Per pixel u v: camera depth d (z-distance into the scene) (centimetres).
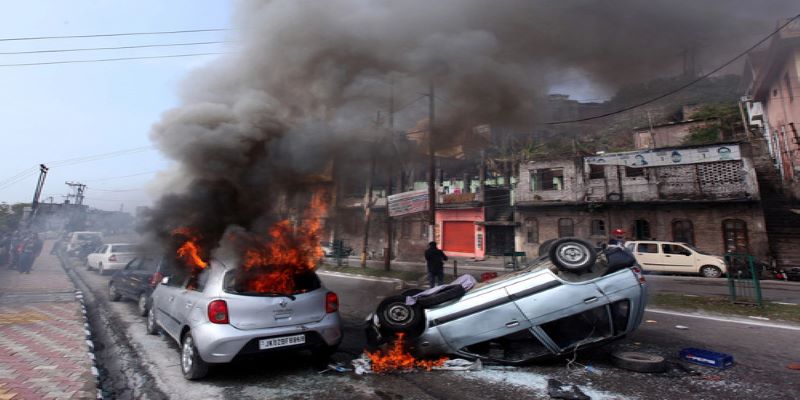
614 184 2048
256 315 400
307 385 384
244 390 371
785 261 1652
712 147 1852
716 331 586
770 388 365
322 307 444
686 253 1535
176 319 456
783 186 1839
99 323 654
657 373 404
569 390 356
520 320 418
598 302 412
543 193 2222
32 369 405
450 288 460
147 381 396
